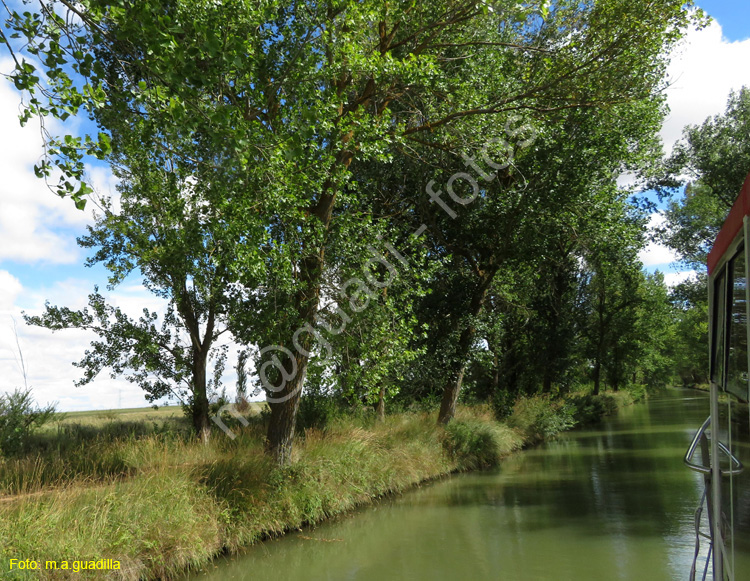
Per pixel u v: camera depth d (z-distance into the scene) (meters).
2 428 12.20
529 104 15.11
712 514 4.83
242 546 9.76
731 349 3.90
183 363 15.55
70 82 6.55
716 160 31.80
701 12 13.28
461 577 8.09
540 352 32.91
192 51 6.70
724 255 4.08
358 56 10.93
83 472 10.38
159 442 12.84
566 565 8.30
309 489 11.67
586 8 14.66
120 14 6.57
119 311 15.30
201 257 13.66
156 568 8.11
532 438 26.66
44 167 6.59
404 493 14.87
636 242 24.50
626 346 56.00
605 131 18.19
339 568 8.91
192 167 10.23
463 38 14.34
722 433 4.39
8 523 7.15
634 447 22.62
